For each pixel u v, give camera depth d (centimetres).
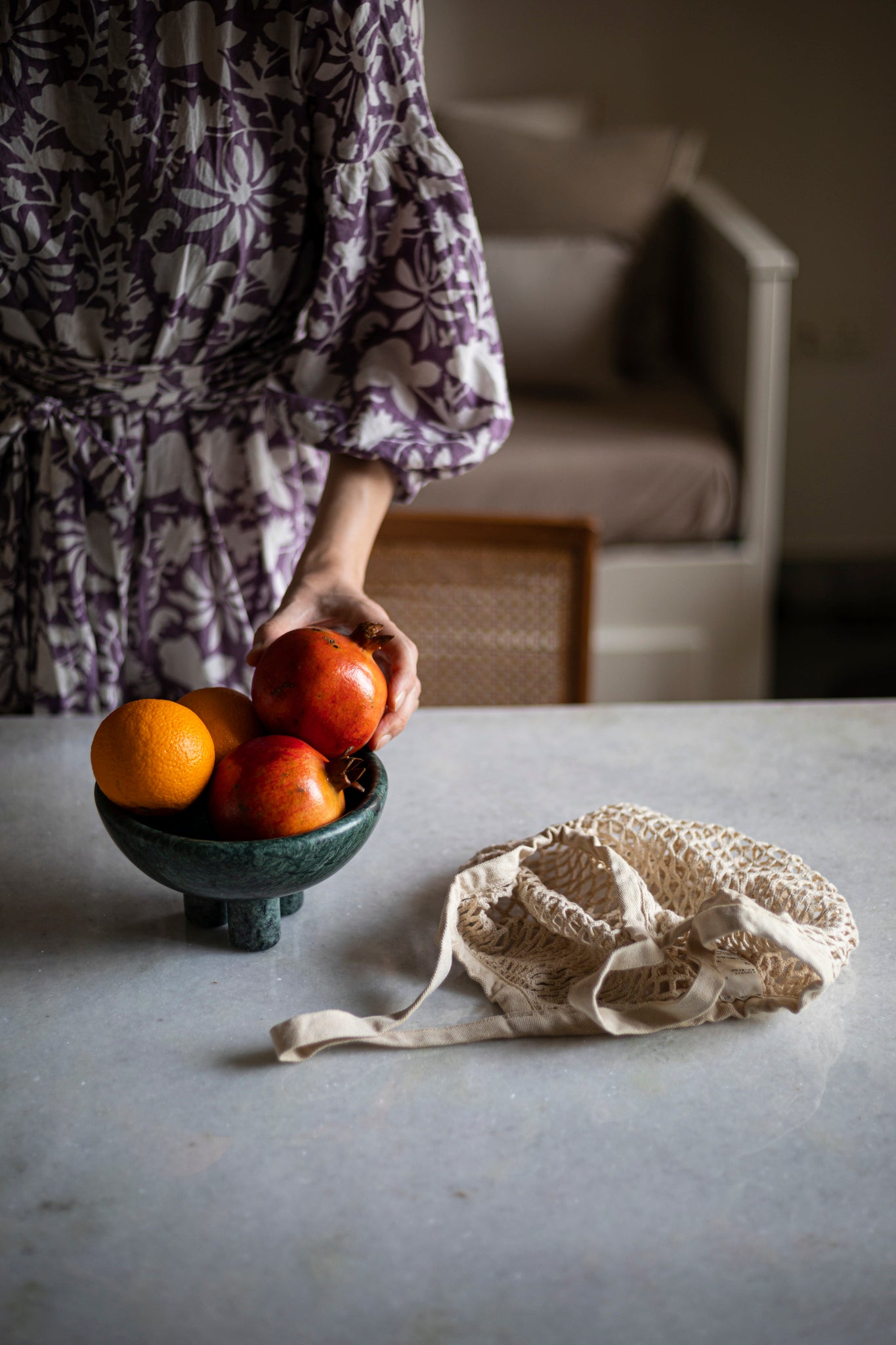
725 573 243
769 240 245
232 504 93
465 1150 50
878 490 343
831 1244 45
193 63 76
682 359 302
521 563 136
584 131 316
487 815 78
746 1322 42
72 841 74
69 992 60
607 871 66
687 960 58
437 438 87
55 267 82
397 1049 56
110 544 92
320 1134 50
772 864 64
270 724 60
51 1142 50
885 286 334
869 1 312
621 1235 46
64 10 75
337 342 88
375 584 138
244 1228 46
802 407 343
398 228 84
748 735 90
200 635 95
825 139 324
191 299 84
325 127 79
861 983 61
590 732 90
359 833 57
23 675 96
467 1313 43
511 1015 57
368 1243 45
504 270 270
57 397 90
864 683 278
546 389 275
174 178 79
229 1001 59
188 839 55
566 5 316
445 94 324
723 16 315
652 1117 52
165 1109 52
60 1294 43
